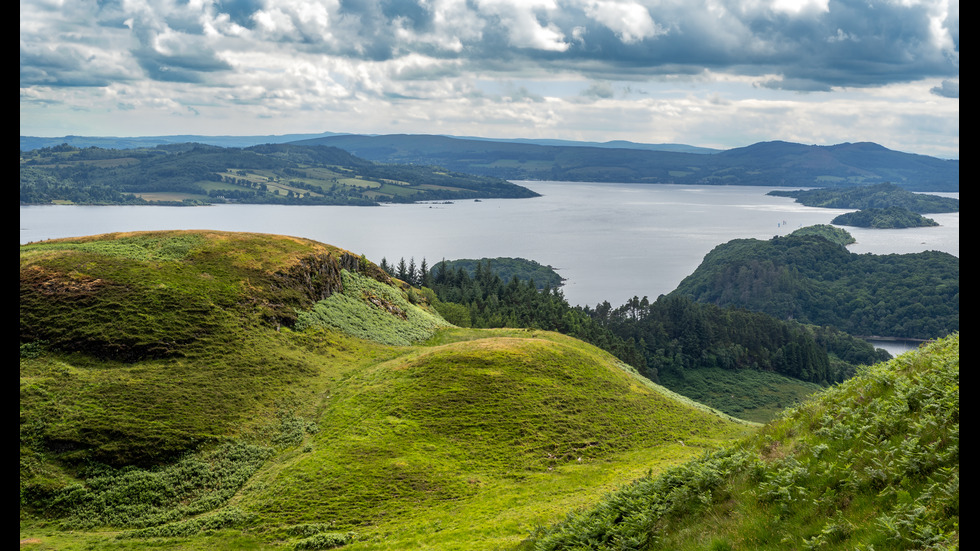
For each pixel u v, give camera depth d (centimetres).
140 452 4144
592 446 4747
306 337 6481
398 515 3628
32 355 4847
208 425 4575
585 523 1891
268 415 4950
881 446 1362
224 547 3369
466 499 3797
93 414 4347
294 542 3388
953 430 1218
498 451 4506
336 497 3825
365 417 4931
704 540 1425
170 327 5559
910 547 1032
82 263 6069
